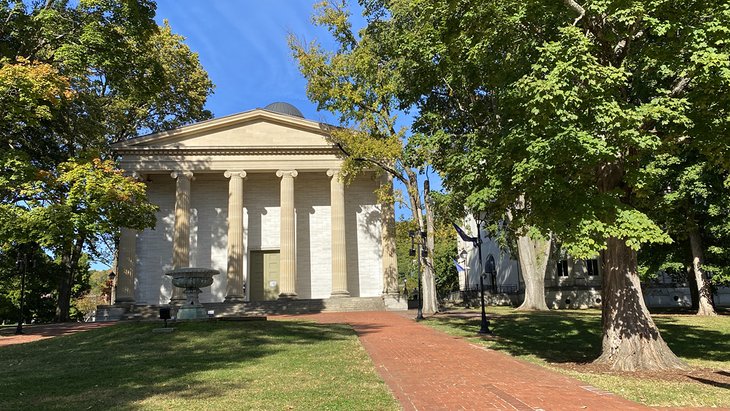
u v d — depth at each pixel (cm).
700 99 1055
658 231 1009
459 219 3294
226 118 3969
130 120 4203
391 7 2414
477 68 1409
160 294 3944
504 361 1312
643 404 827
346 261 4009
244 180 4153
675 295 4409
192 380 1035
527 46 1236
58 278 4059
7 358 1515
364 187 4238
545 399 858
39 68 2180
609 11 1045
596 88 973
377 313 3328
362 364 1247
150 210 2689
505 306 4141
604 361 1244
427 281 3291
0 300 4109
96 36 2277
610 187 1220
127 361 1312
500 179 1190
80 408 803
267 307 3650
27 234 2278
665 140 1161
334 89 3059
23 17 2350
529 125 1111
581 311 3169
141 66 2558
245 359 1321
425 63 1585
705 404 832
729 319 2559
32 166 2311
